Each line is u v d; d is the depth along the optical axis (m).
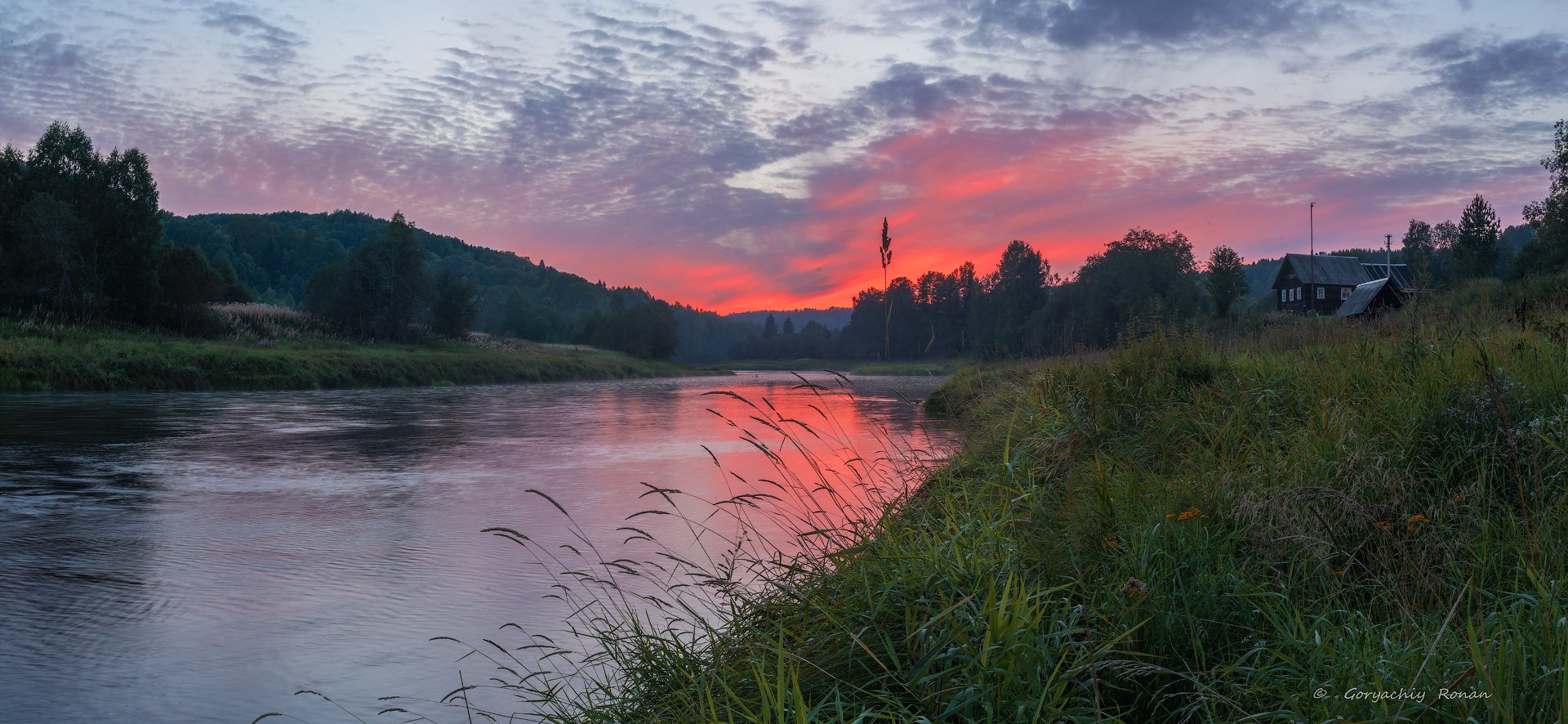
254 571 6.24
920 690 2.57
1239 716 2.38
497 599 5.49
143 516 8.34
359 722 3.67
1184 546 3.34
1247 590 3.04
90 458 12.50
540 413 23.45
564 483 10.30
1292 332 9.28
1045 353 11.58
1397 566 3.22
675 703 3.09
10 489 9.87
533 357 66.44
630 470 11.39
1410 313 8.13
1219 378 6.88
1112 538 3.46
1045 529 3.69
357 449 14.02
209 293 47.31
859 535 3.80
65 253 40.03
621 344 104.56
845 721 2.56
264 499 9.22
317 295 64.38
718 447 14.20
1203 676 2.60
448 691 4.04
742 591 4.48
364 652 4.60
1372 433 4.45
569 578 5.93
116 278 42.91
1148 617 2.84
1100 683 2.64
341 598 5.55
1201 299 65.88
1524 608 2.66
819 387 4.56
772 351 168.25
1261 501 3.64
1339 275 70.25
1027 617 2.62
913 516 4.33
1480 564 3.08
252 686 4.15
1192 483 4.03
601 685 3.54
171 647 4.69
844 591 3.35
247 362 37.59
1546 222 39.78
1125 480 4.21
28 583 5.93
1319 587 3.20
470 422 19.83
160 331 43.50
